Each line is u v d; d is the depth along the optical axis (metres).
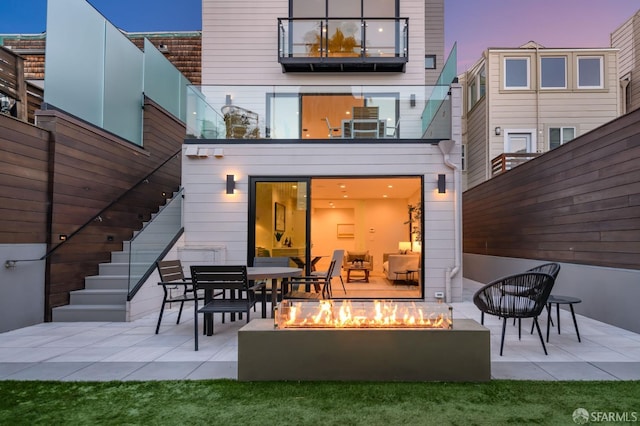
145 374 2.93
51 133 5.00
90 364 3.18
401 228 12.27
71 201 5.30
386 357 2.71
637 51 10.38
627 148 4.42
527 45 12.00
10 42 10.02
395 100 6.59
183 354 3.47
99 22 6.20
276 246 6.46
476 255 9.74
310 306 2.87
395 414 2.20
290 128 6.59
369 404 2.33
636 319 4.24
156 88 8.03
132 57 7.17
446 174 6.40
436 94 6.56
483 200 9.28
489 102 10.46
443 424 2.09
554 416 2.17
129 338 4.07
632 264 4.33
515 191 7.44
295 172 6.46
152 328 4.57
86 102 5.88
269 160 6.49
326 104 6.63
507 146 10.38
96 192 5.85
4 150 4.34
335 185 8.80
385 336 2.72
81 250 5.49
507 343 3.81
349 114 6.60
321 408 2.28
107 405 2.36
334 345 2.72
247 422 2.12
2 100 5.53
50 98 5.20
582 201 5.28
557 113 10.36
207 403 2.37
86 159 5.62
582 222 5.27
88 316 4.96
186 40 10.38
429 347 2.71
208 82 8.66
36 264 4.77
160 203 7.81
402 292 7.45
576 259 5.40
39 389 2.63
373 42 8.52
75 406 2.35
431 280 6.28
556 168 5.95
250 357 2.74
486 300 3.58
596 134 4.98
